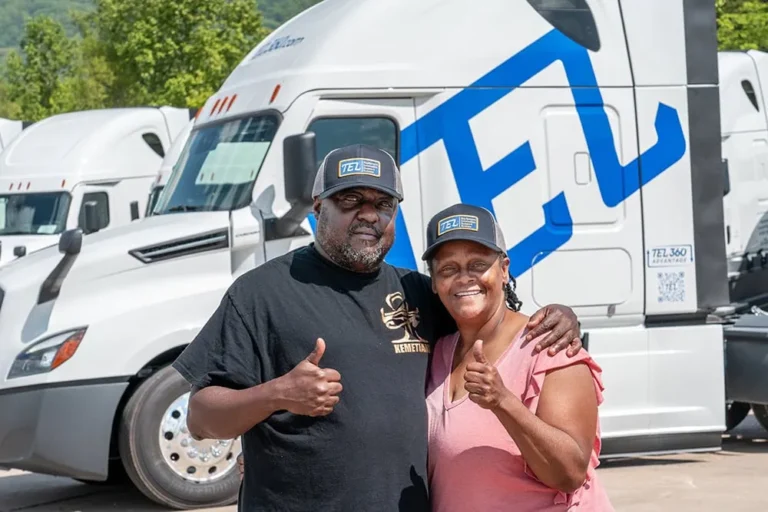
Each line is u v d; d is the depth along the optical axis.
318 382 3.53
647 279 8.77
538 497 3.78
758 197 13.84
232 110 8.68
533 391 3.75
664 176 8.82
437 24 8.45
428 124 8.34
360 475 3.76
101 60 34.41
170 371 7.93
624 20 8.82
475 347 3.54
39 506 8.39
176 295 7.98
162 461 7.89
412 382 3.91
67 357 7.71
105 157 16.44
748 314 10.48
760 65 14.16
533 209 8.52
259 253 8.05
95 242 8.04
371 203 3.91
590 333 8.64
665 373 8.79
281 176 8.11
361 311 3.92
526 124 8.53
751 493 8.07
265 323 3.85
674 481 8.51
